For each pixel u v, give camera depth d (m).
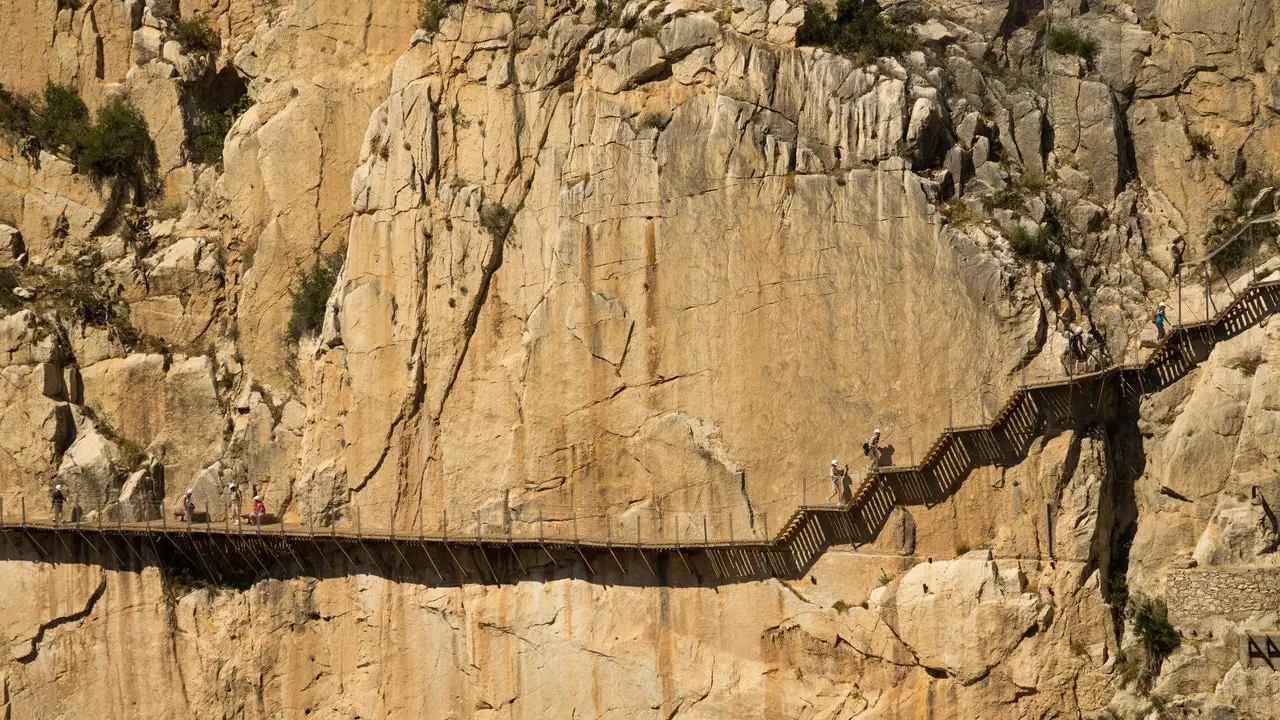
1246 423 47.03
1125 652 47.00
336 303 58.00
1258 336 47.47
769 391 51.09
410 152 56.69
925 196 49.47
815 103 51.38
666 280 52.56
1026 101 52.28
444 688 54.88
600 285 53.44
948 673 48.00
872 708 48.88
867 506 49.56
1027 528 47.78
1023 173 51.59
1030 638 47.25
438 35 56.94
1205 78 52.47
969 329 48.66
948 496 48.62
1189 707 45.88
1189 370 48.38
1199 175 52.00
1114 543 48.38
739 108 51.91
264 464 59.69
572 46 54.81
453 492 55.47
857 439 49.91
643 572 52.25
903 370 49.38
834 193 50.56
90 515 60.28
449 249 55.81
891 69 51.25
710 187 52.09
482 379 55.28
